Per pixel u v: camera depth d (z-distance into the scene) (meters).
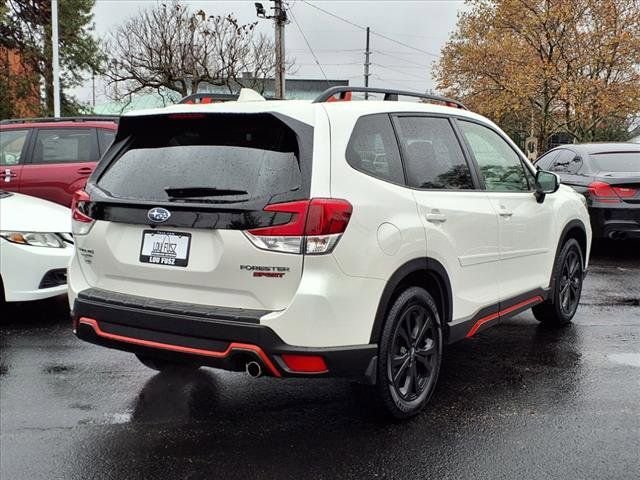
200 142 3.53
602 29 27.72
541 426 3.76
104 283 3.73
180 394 4.23
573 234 6.02
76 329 3.79
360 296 3.30
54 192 8.83
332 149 3.32
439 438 3.59
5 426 3.72
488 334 5.68
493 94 30.53
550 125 30.84
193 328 3.27
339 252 3.19
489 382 4.49
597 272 8.62
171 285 3.46
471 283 4.27
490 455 3.40
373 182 3.48
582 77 27.83
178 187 3.44
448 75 31.94
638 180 8.97
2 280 5.67
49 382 4.42
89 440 3.56
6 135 8.93
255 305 3.23
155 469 3.25
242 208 3.18
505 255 4.66
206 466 3.28
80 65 26.12
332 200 3.19
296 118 3.31
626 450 3.46
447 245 3.94
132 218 3.49
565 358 5.02
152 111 3.63
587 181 9.39
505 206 4.64
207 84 35.53
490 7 28.91
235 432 3.67
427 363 3.92
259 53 33.41
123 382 4.43
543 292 5.31
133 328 3.49
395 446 3.49
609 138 36.28
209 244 3.30
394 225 3.50
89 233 3.72
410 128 3.99
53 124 9.04
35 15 24.95
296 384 4.42
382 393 3.58
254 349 3.14
